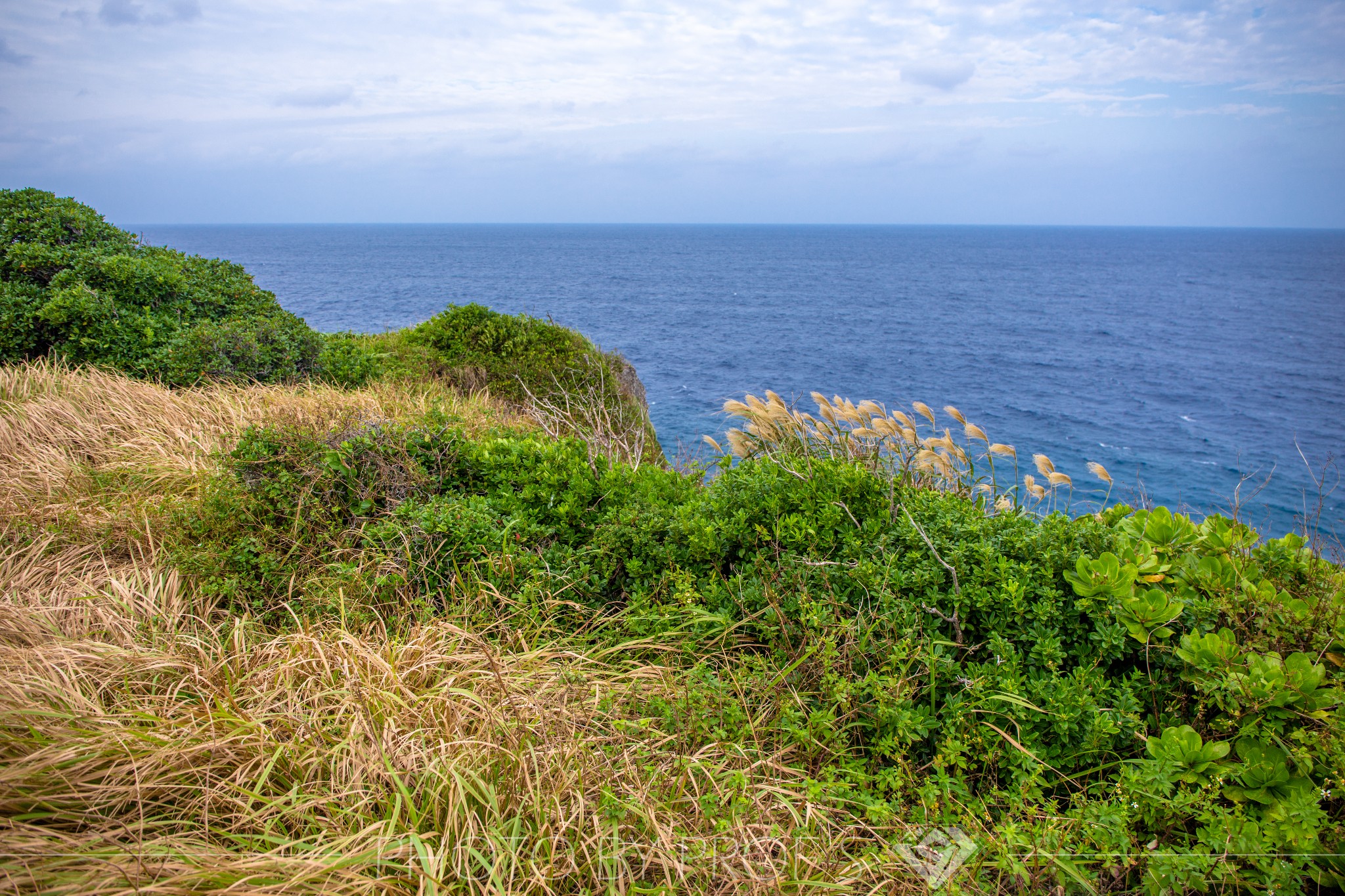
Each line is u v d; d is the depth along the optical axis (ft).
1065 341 150.30
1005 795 7.88
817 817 7.84
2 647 9.59
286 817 7.62
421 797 7.77
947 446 13.62
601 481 14.42
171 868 6.51
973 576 10.07
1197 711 8.33
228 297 29.01
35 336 24.39
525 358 31.55
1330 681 8.35
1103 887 7.21
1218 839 6.91
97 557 13.67
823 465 13.15
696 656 10.70
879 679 9.06
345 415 16.74
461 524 13.02
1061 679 8.64
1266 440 75.92
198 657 10.22
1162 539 10.62
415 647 9.96
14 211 27.76
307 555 12.95
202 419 19.74
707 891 7.09
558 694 9.43
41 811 7.07
